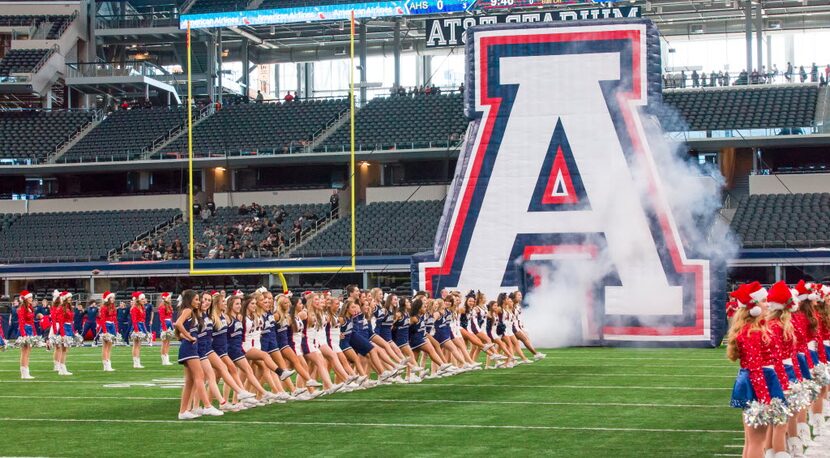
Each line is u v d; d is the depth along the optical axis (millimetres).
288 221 37531
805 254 29375
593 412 12234
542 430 10781
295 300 14477
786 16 42156
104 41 44781
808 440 9555
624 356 21531
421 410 12688
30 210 40594
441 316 17984
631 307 24281
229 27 42281
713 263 24000
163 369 20547
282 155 38781
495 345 19562
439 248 25250
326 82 54531
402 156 37750
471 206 25109
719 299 23938
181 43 44969
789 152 36531
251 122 41938
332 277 34406
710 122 36969
